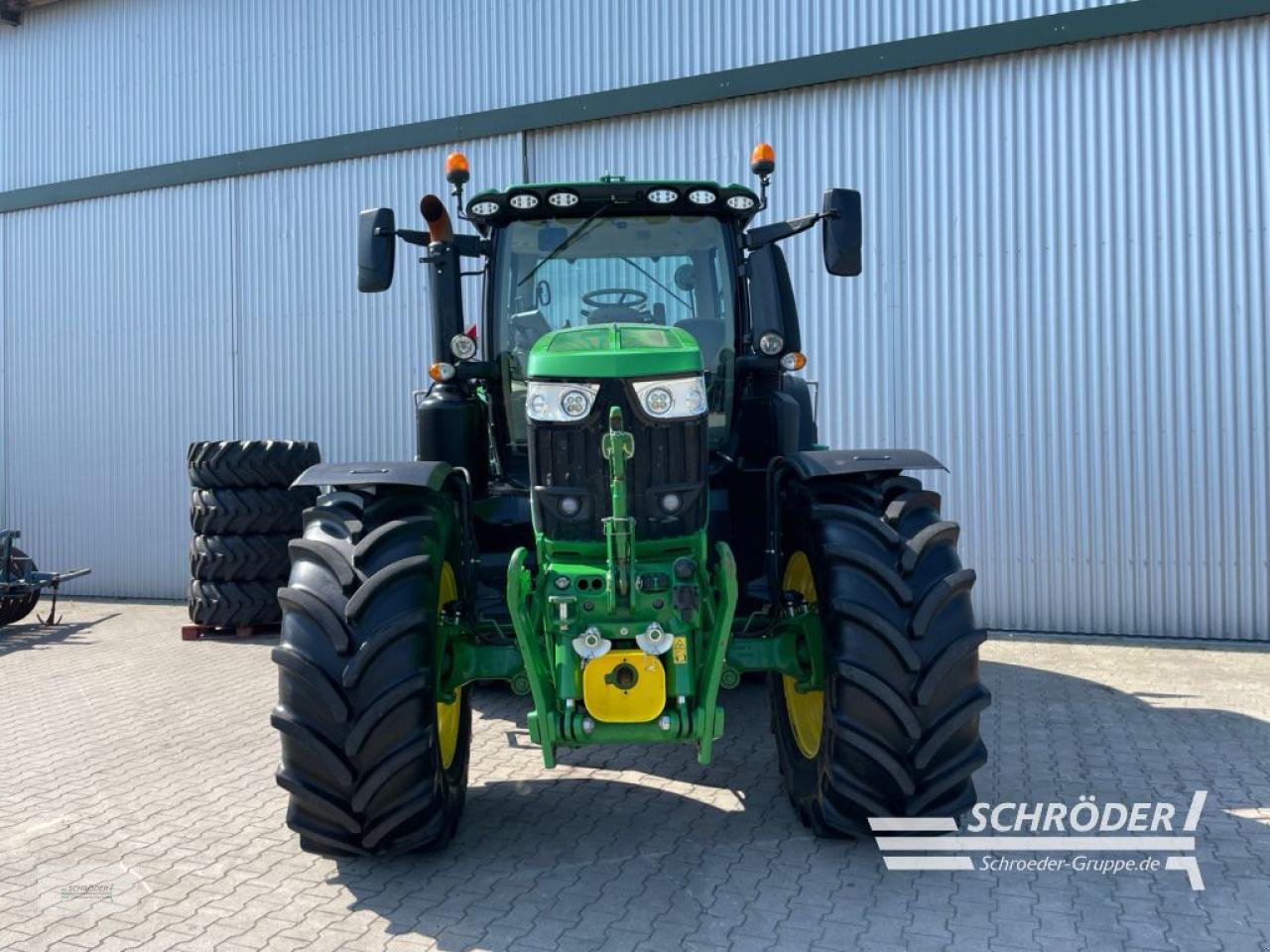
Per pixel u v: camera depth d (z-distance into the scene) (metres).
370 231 4.34
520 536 4.63
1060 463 7.75
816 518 3.70
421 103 9.69
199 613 8.55
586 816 4.16
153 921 3.29
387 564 3.49
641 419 3.48
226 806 4.39
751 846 3.80
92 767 5.01
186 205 10.80
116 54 11.14
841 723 3.47
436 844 3.67
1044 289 7.79
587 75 9.05
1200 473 7.42
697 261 4.66
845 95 8.30
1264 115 7.27
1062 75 7.73
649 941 3.07
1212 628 7.41
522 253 4.68
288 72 10.28
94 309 11.27
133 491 11.09
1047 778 4.46
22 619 9.54
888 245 8.20
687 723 3.45
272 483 8.60
